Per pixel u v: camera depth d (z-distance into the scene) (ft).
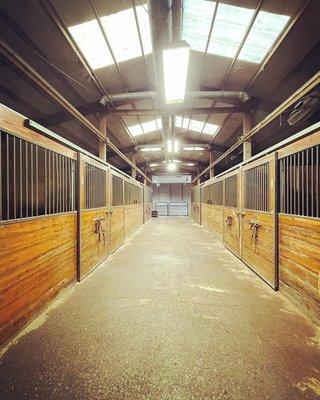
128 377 4.44
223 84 14.48
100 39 10.53
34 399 3.98
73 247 9.22
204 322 6.44
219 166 36.60
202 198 32.73
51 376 4.46
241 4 8.77
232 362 4.85
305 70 11.25
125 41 10.86
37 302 6.67
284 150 8.42
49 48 10.37
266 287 9.09
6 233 5.37
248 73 12.86
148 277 10.21
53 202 7.79
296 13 8.68
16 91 12.54
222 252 15.46
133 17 9.65
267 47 10.64
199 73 13.78
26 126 6.27
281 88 13.19
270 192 9.39
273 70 12.00
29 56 10.57
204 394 4.07
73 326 6.18
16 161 6.21
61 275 8.19
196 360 4.90
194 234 24.09
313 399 3.98
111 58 11.84
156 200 55.83
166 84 10.42
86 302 7.66
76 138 21.29
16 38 9.50
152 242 19.24
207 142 27.86
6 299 5.37
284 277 8.25
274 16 9.03
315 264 6.49
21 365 4.73
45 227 7.11
